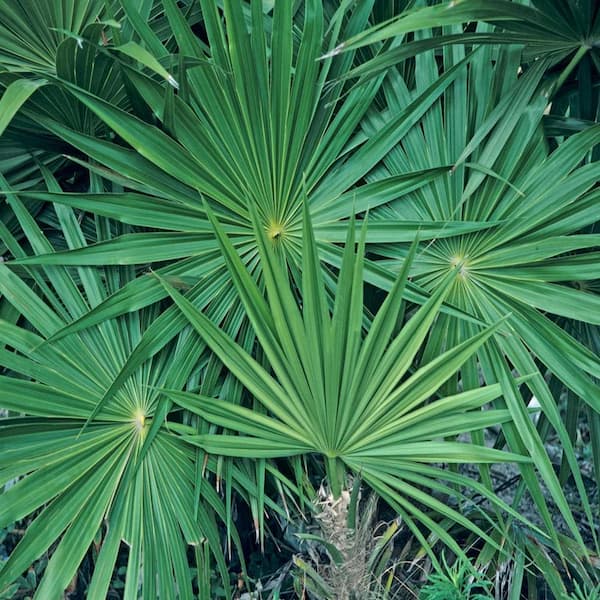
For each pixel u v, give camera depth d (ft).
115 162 7.39
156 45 7.38
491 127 7.54
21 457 7.37
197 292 7.54
